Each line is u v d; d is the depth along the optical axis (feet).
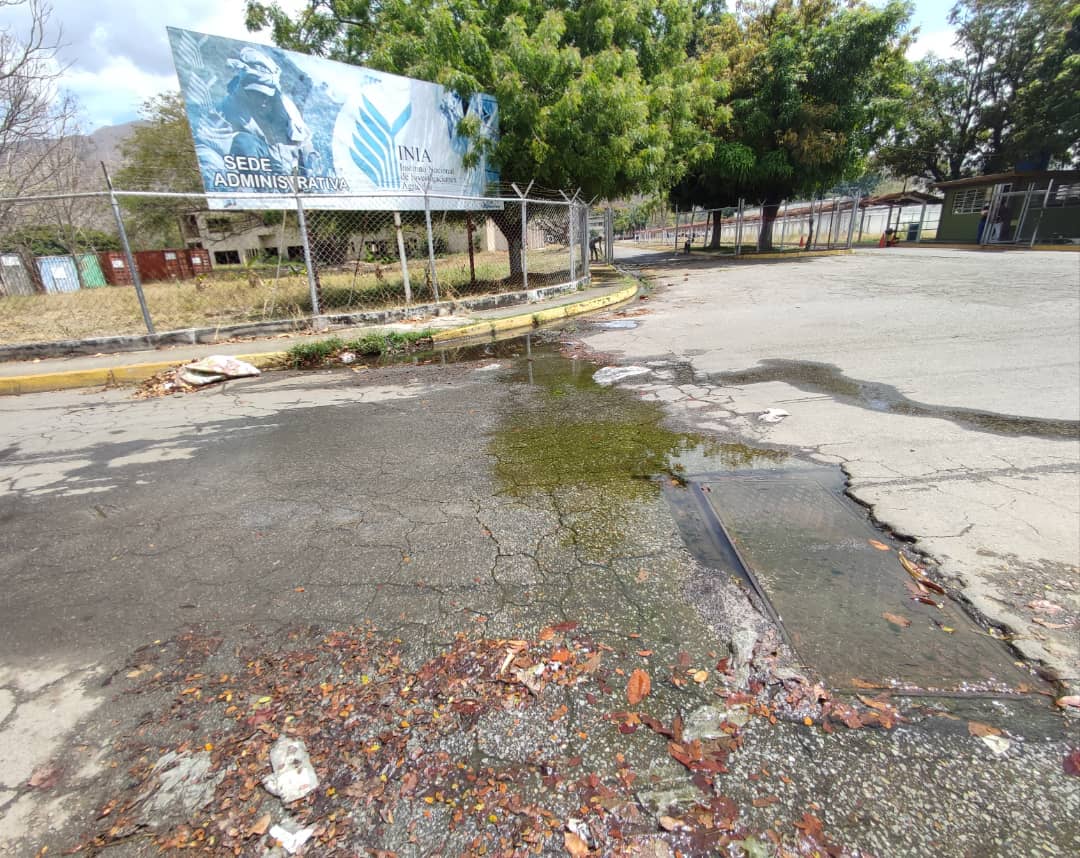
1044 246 68.69
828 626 6.58
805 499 9.67
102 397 19.26
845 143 67.10
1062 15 80.64
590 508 9.60
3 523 9.95
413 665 6.17
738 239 81.15
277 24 48.85
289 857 4.28
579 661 6.15
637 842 4.35
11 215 50.75
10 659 6.50
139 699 5.84
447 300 32.94
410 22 35.91
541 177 39.06
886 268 50.90
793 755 5.04
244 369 21.38
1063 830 4.38
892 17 59.47
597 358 21.99
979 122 96.78
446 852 4.29
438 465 11.84
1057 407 13.74
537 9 40.06
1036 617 6.63
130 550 8.82
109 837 4.47
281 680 6.02
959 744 5.11
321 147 28.50
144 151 79.87
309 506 10.12
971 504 9.29
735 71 68.03
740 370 18.74
